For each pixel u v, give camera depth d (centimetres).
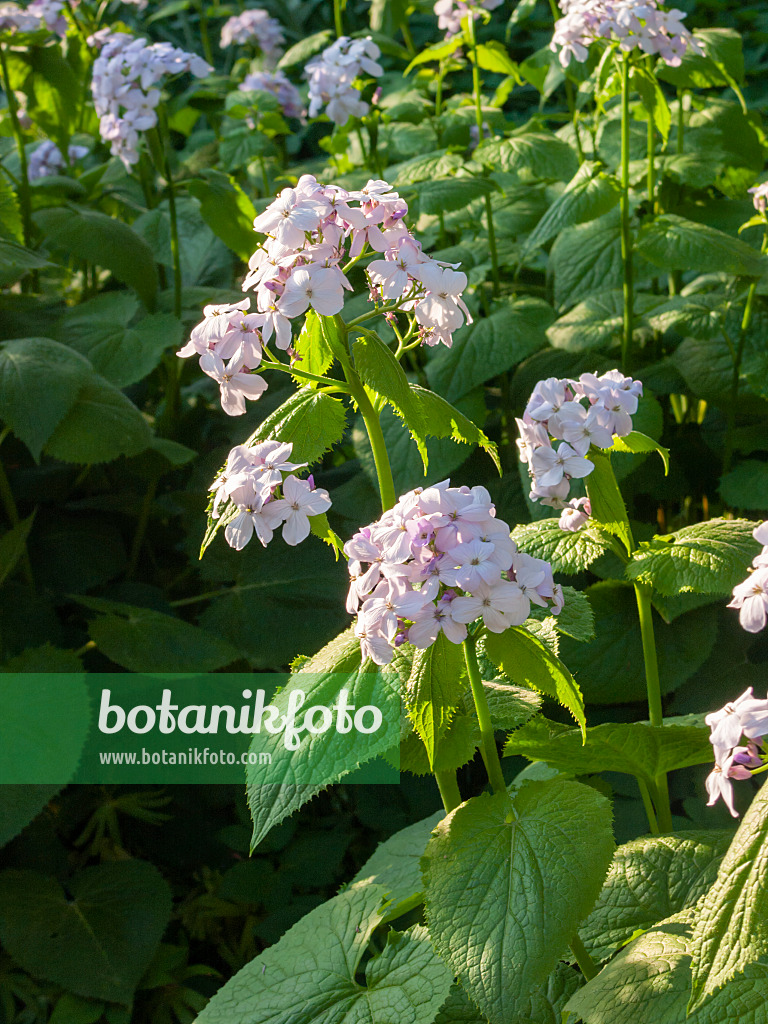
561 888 120
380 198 133
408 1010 138
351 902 167
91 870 256
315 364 150
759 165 332
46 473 332
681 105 317
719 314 275
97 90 328
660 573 165
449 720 134
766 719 118
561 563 171
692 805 245
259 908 264
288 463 129
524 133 345
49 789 226
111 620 268
